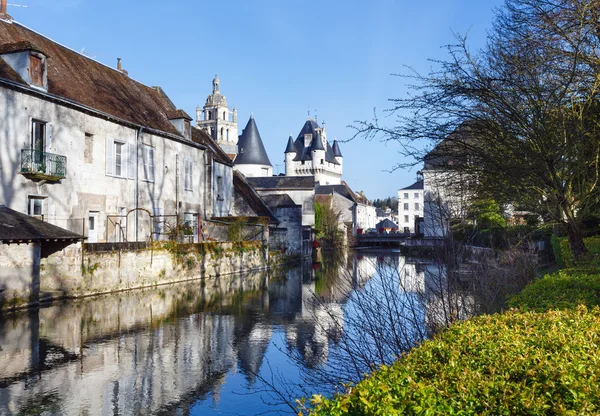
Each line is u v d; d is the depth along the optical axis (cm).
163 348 1030
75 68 2423
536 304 635
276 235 3888
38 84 1944
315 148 11175
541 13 924
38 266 1562
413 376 340
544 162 895
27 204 1886
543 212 1119
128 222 2455
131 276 2009
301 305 1609
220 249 2709
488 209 1085
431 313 741
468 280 862
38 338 1096
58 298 1692
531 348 374
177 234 2684
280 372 864
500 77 893
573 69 851
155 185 2688
